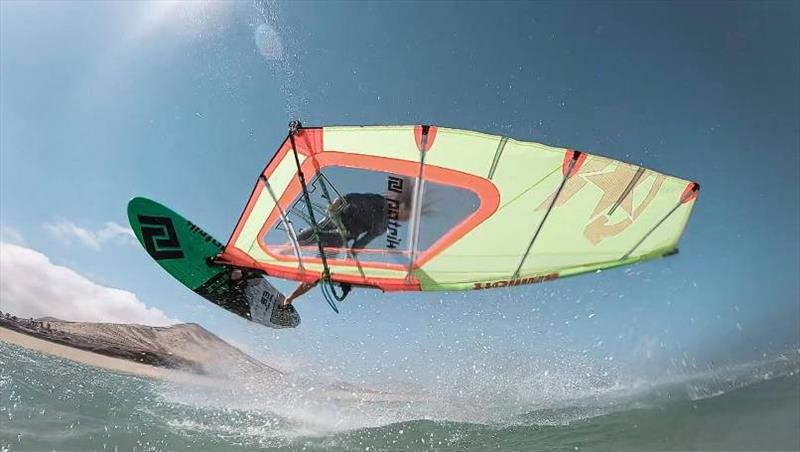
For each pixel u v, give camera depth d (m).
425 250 4.37
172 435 3.73
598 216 3.98
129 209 4.98
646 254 3.79
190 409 4.32
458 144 4.08
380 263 4.46
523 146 4.03
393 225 4.37
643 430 3.29
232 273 5.27
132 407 4.20
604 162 4.00
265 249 4.61
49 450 3.34
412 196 4.31
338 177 4.30
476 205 4.24
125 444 3.53
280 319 5.78
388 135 4.09
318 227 4.41
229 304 5.45
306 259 4.54
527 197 4.14
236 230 4.55
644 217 3.86
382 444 3.65
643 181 3.90
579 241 4.02
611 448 3.11
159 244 5.09
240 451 3.50
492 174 4.15
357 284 4.55
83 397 4.26
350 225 4.41
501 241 4.22
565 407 3.93
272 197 4.36
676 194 3.80
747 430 3.00
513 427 3.74
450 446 3.55
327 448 3.59
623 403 3.67
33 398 4.05
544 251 4.11
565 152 4.00
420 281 4.45
